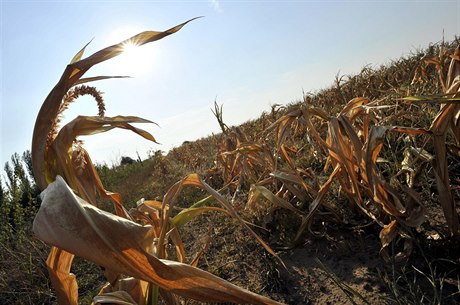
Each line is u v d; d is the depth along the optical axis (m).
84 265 3.71
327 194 3.14
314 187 3.12
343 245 2.51
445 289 1.84
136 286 1.57
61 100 1.40
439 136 2.05
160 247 1.64
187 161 9.35
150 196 6.57
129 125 1.60
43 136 1.38
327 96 7.26
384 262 2.21
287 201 3.06
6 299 3.46
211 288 1.17
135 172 13.14
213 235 3.39
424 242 2.15
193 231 3.77
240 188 4.39
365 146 2.38
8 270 3.94
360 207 2.53
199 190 5.14
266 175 3.87
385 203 2.15
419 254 2.14
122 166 17.23
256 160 3.94
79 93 1.52
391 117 3.02
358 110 2.80
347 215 2.82
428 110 3.24
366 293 2.00
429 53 6.88
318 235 2.72
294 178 2.90
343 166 2.60
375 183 2.15
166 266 1.11
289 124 2.94
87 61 1.40
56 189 1.08
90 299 2.96
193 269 1.16
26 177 8.82
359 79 6.91
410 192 2.13
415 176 2.33
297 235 2.65
